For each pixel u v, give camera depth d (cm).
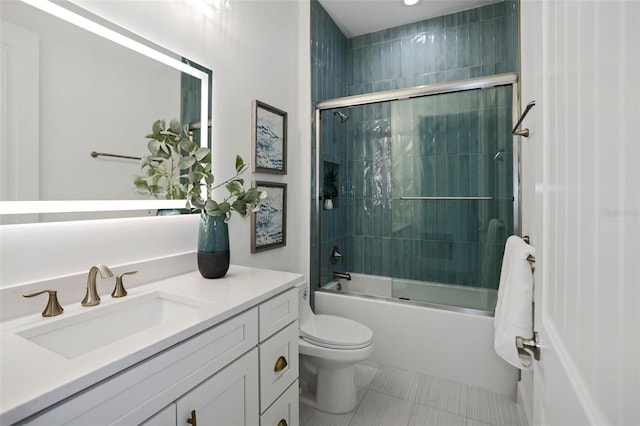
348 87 308
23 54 91
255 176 191
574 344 51
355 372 210
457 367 197
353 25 289
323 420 165
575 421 49
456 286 243
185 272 140
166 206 134
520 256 127
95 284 99
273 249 212
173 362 76
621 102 35
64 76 101
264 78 199
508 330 126
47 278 96
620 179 36
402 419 165
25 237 92
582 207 48
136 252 122
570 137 54
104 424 62
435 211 253
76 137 104
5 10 88
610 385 37
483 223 234
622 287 35
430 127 252
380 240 277
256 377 105
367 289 271
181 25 140
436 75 278
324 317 194
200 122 151
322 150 256
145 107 125
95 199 109
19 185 91
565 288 56
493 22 258
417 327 209
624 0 34
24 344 70
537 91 81
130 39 119
